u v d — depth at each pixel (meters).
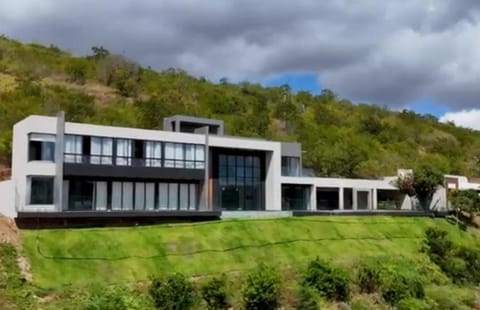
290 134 139.50
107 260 48.44
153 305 41.50
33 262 45.53
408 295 51.84
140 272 48.16
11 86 133.00
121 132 60.97
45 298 41.28
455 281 61.94
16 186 54.94
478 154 170.62
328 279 49.66
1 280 41.69
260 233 60.81
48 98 121.44
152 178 62.94
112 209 60.25
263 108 156.50
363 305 49.41
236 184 72.81
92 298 40.84
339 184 86.44
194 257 52.75
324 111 170.12
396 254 65.06
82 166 57.72
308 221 67.44
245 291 44.97
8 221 51.97
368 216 75.94
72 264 46.69
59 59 167.38
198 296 43.38
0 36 175.50
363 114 185.62
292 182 80.69
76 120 107.81
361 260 58.81
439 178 88.12
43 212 52.59
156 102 125.81
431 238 69.88
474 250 68.56
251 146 72.44
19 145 55.91
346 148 113.06
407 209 90.69
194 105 142.25
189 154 66.25
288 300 46.41
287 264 54.66
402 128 180.25
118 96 144.00
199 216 63.06
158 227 56.50
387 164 128.50
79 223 55.53
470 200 86.62
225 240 57.22
